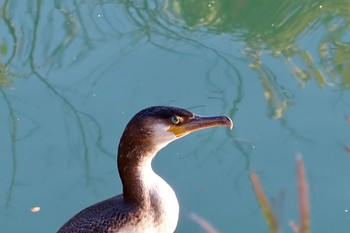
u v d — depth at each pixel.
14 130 12.09
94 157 11.64
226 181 11.10
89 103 12.48
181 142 11.67
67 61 13.38
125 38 13.86
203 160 11.41
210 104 12.30
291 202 10.65
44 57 13.49
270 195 10.73
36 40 13.84
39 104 12.55
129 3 14.71
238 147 11.55
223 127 11.80
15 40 13.85
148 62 13.24
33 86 12.88
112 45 13.68
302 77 12.77
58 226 10.63
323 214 10.46
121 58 13.36
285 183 10.93
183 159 11.45
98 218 8.32
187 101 12.37
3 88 12.86
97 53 13.50
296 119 11.94
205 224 3.94
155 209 8.48
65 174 11.41
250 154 11.43
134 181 8.36
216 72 12.95
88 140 11.88
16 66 13.32
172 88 12.65
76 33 13.98
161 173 11.25
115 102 12.45
